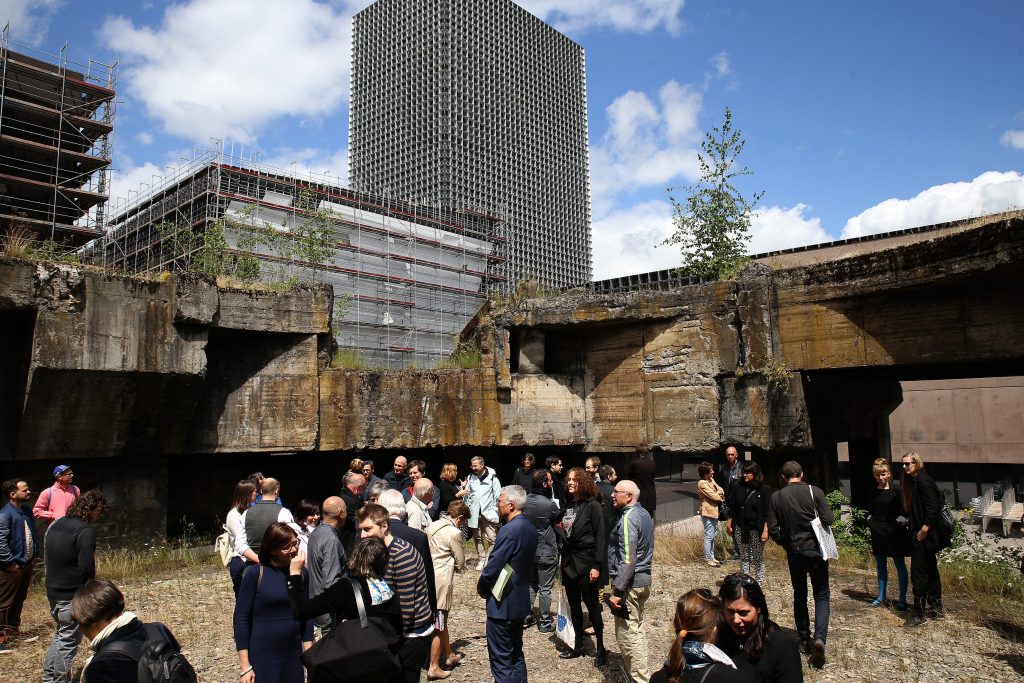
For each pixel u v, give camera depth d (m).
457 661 6.35
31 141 27.45
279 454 14.78
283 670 4.26
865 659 6.38
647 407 13.84
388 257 33.19
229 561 6.36
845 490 26.09
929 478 7.41
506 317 14.50
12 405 9.88
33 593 9.04
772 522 6.60
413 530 4.95
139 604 8.42
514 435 14.31
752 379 12.44
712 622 3.23
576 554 6.37
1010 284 10.10
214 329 11.79
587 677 6.05
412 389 13.86
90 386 10.20
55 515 8.02
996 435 24.83
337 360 14.23
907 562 10.41
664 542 11.52
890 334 11.12
